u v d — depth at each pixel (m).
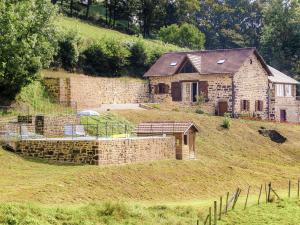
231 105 68.50
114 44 75.38
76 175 36.25
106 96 66.75
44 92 58.72
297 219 34.81
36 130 46.56
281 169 52.84
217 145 57.00
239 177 46.41
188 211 33.53
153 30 112.06
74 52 68.94
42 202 30.77
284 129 65.44
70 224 28.42
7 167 37.75
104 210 30.73
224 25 131.12
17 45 49.00
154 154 45.41
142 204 33.97
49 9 54.19
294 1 102.25
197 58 71.69
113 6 101.88
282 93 78.69
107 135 49.59
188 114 62.84
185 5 115.62
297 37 101.06
